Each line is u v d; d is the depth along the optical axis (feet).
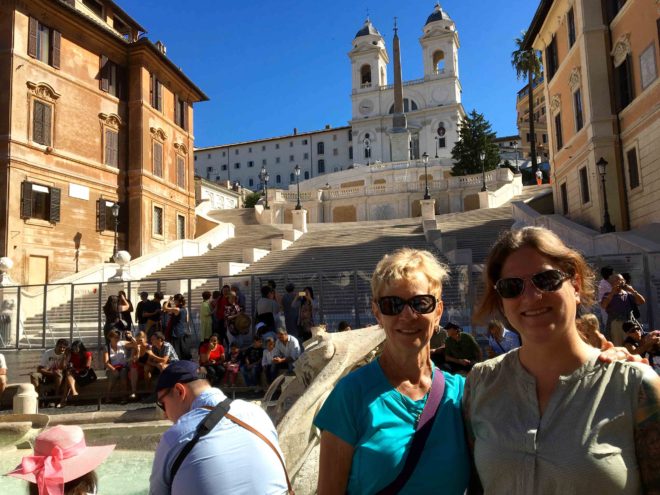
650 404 6.15
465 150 211.41
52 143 88.94
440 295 8.48
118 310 49.78
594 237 65.87
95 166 97.60
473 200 155.53
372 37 339.57
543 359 6.93
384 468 7.34
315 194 167.32
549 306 6.82
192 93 129.80
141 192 104.27
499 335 28.04
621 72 77.36
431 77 322.75
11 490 21.44
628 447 6.21
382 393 7.78
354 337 18.30
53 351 42.80
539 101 335.88
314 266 78.28
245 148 371.97
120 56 106.01
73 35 95.09
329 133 351.87
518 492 6.55
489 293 7.77
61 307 69.26
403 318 7.94
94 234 96.48
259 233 120.06
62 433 8.70
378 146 324.39
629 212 76.33
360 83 339.77
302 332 46.96
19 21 83.97
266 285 48.67
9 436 28.35
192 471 7.83
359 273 51.88
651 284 44.68
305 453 15.42
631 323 27.68
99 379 40.65
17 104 82.79
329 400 7.95
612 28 79.30
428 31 329.11
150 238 107.14
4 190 80.53
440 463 7.36
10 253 80.12
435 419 7.63
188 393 9.52
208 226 129.70
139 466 24.38
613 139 78.07
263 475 8.09
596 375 6.63
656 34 66.33
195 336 53.31
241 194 293.02
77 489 8.41
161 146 113.91
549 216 85.87
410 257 8.35
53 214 87.81
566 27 90.79
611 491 6.05
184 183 124.88
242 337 46.57
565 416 6.54
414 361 8.04
